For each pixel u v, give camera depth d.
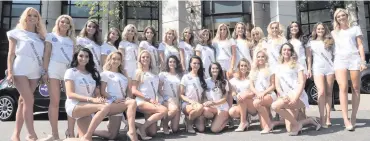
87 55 4.77
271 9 14.50
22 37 4.54
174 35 6.66
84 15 17.84
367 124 5.42
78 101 4.59
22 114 4.65
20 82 4.49
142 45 6.29
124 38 6.28
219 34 6.86
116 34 6.11
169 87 5.61
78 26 17.70
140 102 5.18
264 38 6.53
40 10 17.75
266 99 5.22
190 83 5.64
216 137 5.03
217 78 5.72
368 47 17.34
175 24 14.38
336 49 5.36
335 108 8.23
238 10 14.98
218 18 15.04
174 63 5.75
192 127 5.59
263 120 5.28
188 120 5.53
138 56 5.66
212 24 15.04
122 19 15.56
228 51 6.71
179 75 5.88
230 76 6.62
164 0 14.78
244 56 6.71
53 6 17.22
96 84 4.86
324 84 5.50
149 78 5.41
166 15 14.65
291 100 4.94
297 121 5.17
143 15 16.78
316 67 5.55
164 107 5.13
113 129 4.94
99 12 14.79
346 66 5.18
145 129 5.09
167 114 5.23
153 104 5.14
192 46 7.01
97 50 5.77
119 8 15.60
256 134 5.13
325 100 5.54
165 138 5.04
